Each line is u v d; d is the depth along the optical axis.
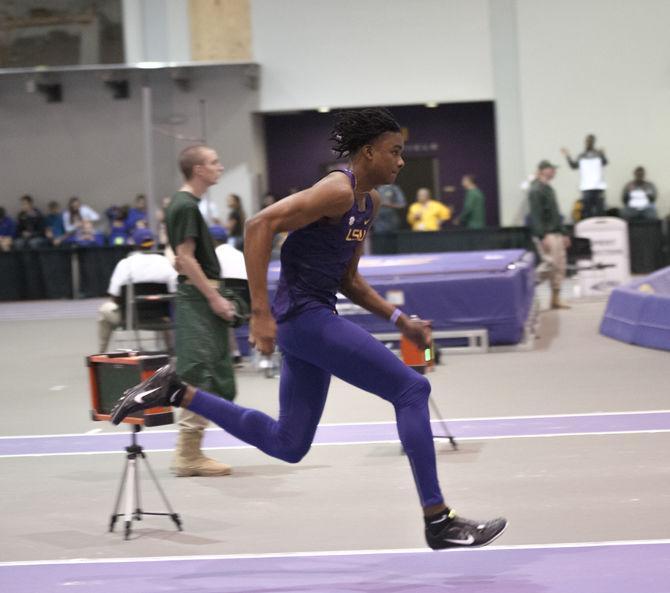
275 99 34.75
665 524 7.66
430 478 6.58
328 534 7.81
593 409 12.35
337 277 6.84
